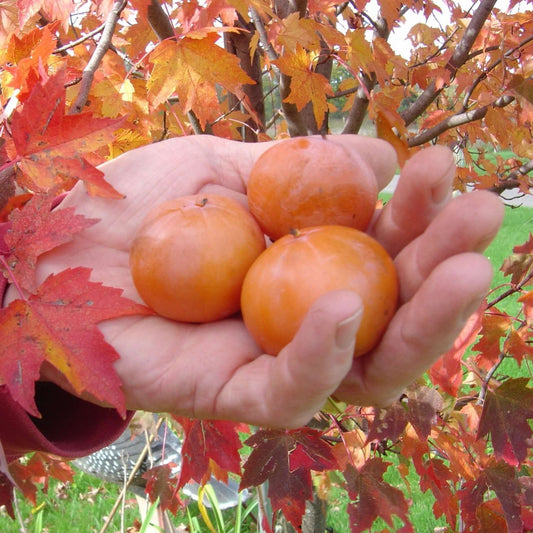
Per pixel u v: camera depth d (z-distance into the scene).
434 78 0.36
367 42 0.31
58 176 0.21
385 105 0.29
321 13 0.37
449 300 0.14
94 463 0.49
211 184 0.25
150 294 0.18
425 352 0.15
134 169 0.24
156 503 0.38
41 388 0.23
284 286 0.15
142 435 0.48
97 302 0.18
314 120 0.37
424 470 0.31
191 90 0.26
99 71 0.29
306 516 0.38
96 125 0.20
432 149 0.17
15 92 0.23
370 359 0.16
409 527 0.29
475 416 0.32
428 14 0.46
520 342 0.31
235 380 0.17
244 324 0.19
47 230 0.20
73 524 0.57
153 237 0.18
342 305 0.13
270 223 0.19
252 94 0.37
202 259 0.17
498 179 0.45
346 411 0.32
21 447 0.21
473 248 0.15
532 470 0.39
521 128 0.41
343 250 0.16
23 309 0.18
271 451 0.27
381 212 0.20
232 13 0.30
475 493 0.30
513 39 0.39
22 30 0.27
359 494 0.29
